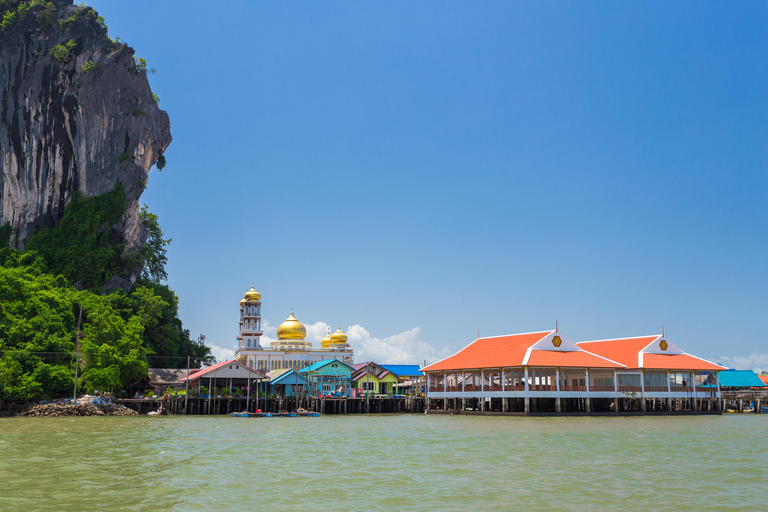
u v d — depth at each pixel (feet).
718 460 123.13
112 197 445.37
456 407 305.12
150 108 481.46
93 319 321.52
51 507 77.30
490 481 98.17
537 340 291.17
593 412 287.69
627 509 79.41
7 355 276.21
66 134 454.81
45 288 366.43
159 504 79.77
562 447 145.48
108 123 456.45
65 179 451.94
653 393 303.68
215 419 259.80
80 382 296.92
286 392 342.64
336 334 476.95
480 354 307.78
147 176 479.82
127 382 320.50
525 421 242.99
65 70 453.17
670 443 155.22
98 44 459.73
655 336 325.01
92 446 142.61
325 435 178.50
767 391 367.45
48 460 118.01
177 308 449.48
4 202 453.58
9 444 146.00
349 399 326.24
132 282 447.42
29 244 431.43
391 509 78.59
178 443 151.84
